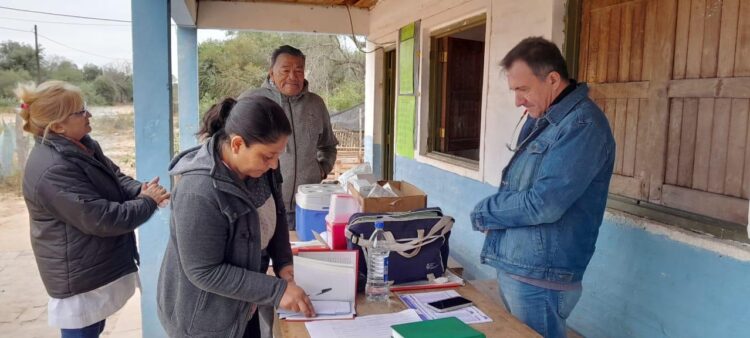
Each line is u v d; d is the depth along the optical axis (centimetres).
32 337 400
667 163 212
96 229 191
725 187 188
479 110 473
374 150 615
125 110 1934
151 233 314
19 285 540
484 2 337
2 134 1187
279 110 128
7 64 1867
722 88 186
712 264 186
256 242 141
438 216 180
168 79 310
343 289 158
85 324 199
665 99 211
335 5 597
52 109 186
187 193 128
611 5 238
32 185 186
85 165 196
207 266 130
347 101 2077
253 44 2138
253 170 131
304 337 138
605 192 169
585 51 255
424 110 457
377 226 168
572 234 165
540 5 272
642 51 222
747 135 179
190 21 531
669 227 204
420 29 450
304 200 231
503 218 169
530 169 169
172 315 143
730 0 184
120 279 212
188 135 579
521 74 167
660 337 209
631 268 223
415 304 161
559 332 172
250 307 145
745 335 175
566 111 163
